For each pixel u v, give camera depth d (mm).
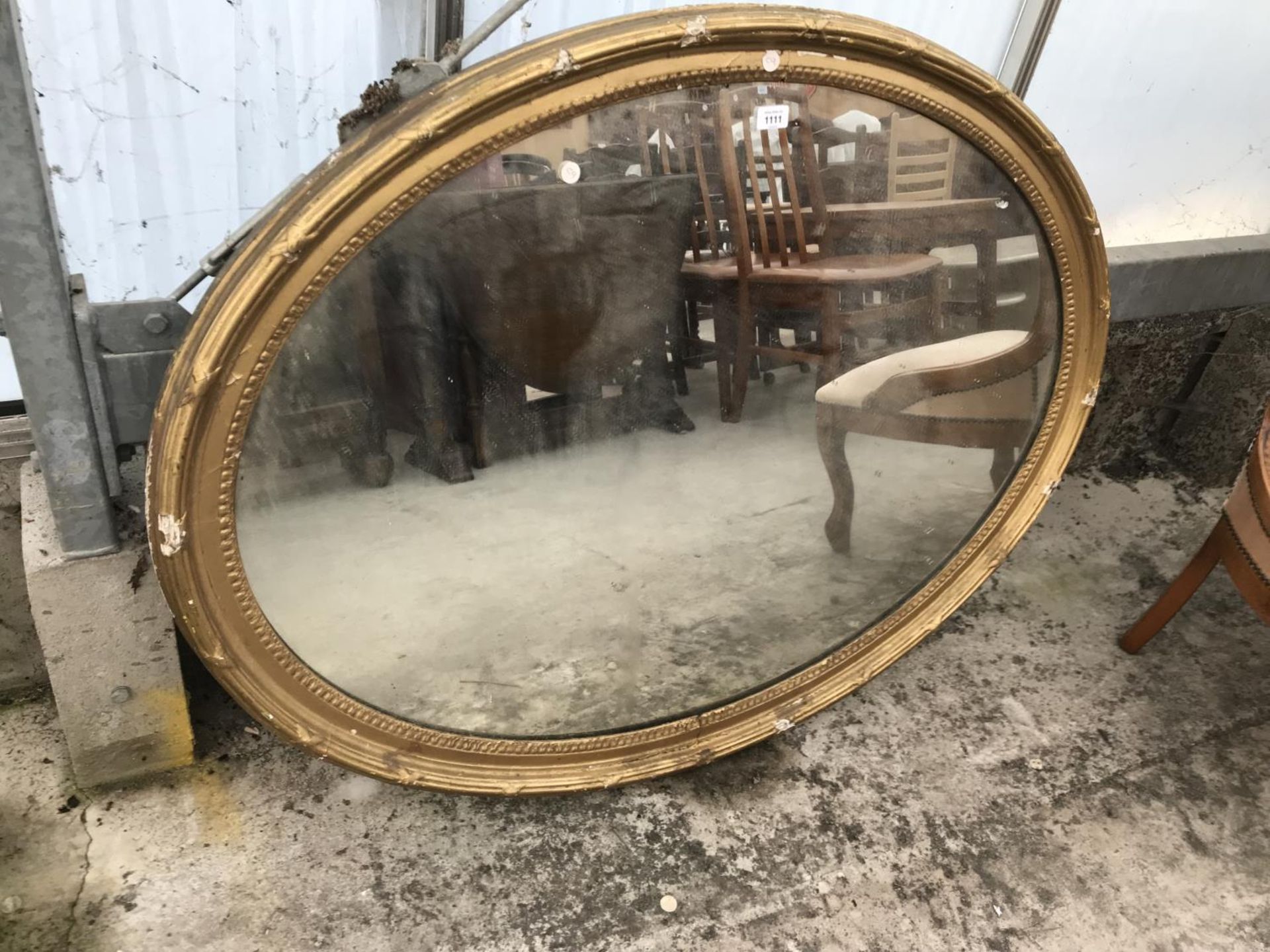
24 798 1056
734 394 927
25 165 724
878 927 978
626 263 794
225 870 984
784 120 784
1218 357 1868
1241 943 986
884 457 1068
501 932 942
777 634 1145
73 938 899
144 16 1123
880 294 925
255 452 718
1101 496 1884
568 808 1097
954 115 829
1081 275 1020
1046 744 1254
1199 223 2012
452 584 888
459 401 794
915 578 1220
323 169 653
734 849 1057
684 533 997
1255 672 1431
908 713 1295
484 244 724
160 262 1297
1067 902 1021
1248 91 1865
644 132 735
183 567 708
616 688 1060
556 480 884
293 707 851
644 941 945
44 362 811
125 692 1017
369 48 1265
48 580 916
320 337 696
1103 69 1711
